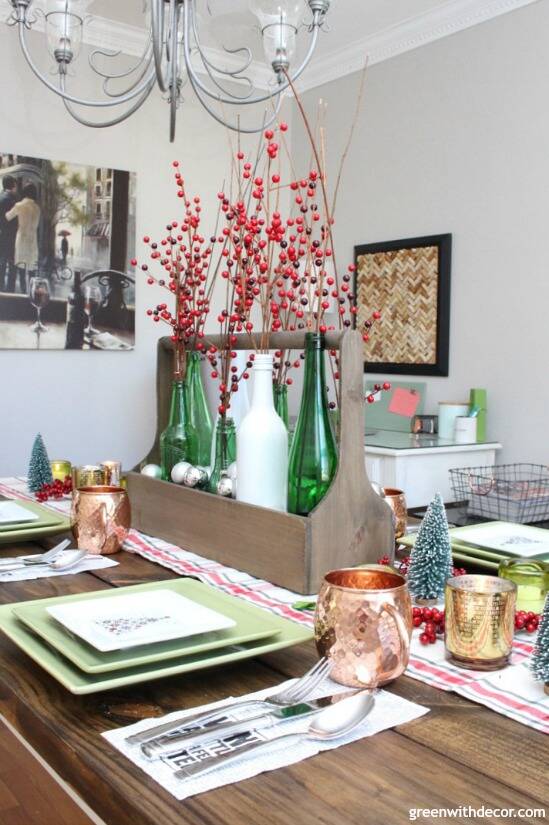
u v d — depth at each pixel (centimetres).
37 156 375
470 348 358
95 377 399
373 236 407
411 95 384
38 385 382
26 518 145
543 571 106
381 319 400
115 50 395
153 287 415
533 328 331
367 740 68
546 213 325
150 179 411
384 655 78
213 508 128
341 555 114
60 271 382
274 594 111
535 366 331
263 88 448
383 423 399
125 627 86
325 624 80
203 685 80
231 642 83
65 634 86
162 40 180
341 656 79
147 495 147
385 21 376
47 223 377
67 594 111
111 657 80
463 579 89
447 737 69
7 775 202
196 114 426
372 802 58
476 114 354
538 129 328
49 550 137
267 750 65
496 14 343
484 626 84
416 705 75
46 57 374
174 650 82
